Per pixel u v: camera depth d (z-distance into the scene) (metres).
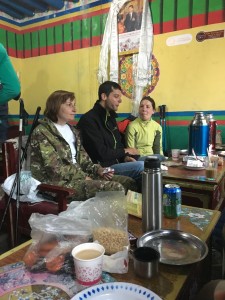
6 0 3.30
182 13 2.79
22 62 3.97
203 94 2.81
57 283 0.70
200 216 1.10
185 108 2.92
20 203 1.79
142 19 2.96
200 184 1.55
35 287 0.69
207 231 0.96
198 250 0.82
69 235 0.86
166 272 0.73
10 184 1.81
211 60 2.72
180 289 0.66
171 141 3.03
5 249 1.94
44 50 3.75
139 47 3.01
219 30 2.64
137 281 0.69
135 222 1.04
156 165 0.89
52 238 0.85
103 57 3.23
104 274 0.72
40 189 1.67
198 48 2.77
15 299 0.65
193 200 1.59
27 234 1.80
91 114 2.36
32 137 1.88
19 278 0.72
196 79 2.82
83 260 0.66
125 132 2.91
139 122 2.77
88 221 0.92
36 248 0.82
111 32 3.16
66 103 1.97
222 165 1.96
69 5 3.42
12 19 3.75
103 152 2.28
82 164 2.13
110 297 0.61
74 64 3.54
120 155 2.39
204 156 1.86
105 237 0.83
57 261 0.76
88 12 3.30
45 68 3.79
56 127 1.97
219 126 2.76
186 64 2.85
